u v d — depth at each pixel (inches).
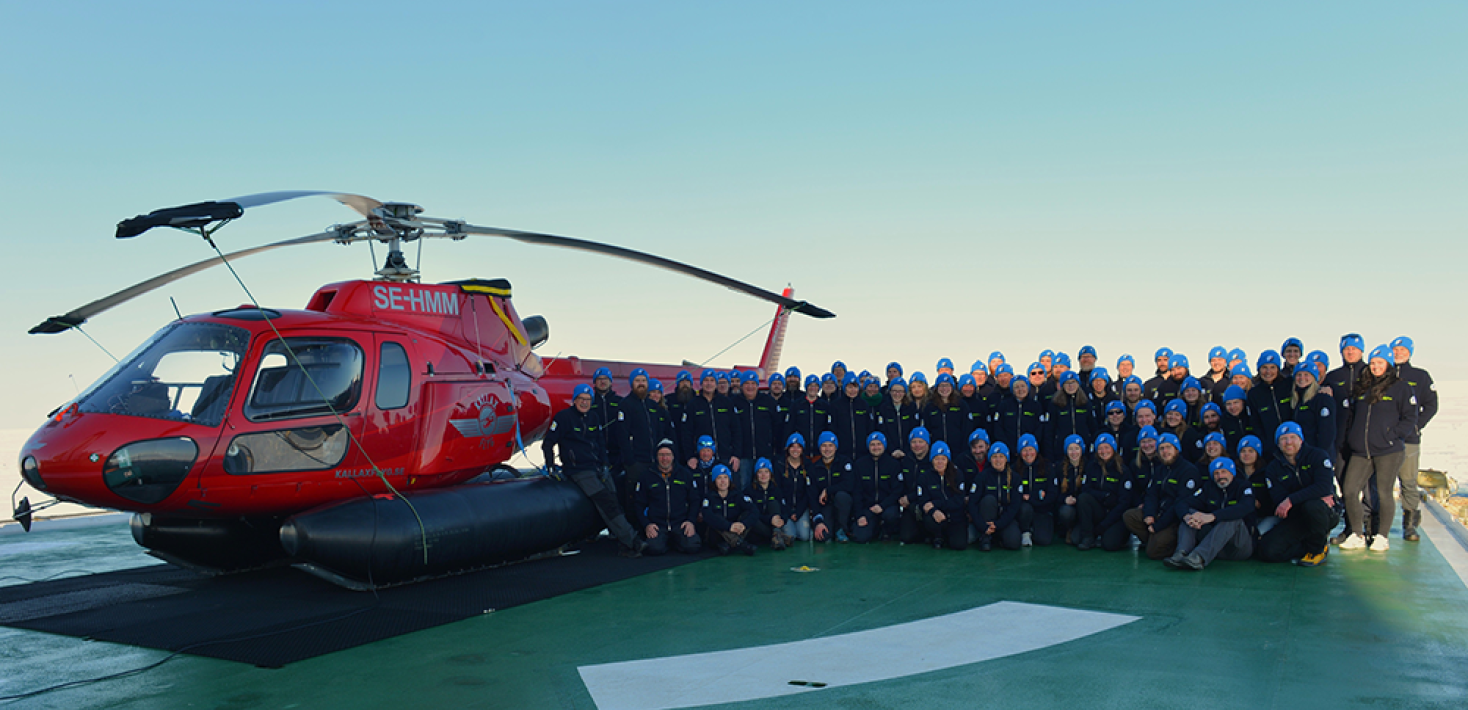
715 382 360.8
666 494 311.4
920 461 332.8
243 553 267.9
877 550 314.7
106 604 230.5
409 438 256.7
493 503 267.6
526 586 249.3
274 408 232.4
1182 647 177.3
